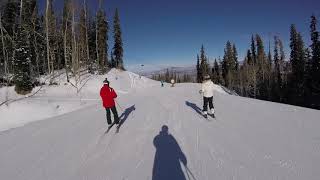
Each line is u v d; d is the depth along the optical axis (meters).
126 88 52.53
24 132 10.52
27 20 41.16
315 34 51.75
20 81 34.62
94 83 46.50
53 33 48.72
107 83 10.17
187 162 6.00
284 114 11.00
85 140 8.56
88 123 11.76
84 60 54.91
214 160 6.02
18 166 6.46
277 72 72.25
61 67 58.75
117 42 72.69
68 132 9.96
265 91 66.38
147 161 6.25
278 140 7.20
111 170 5.85
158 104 18.20
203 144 7.30
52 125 11.78
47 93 36.50
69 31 48.84
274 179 4.86
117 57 73.25
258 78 73.19
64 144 8.21
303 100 50.62
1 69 41.50
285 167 5.35
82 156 6.94
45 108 24.44
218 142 7.41
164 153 6.74
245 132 8.34
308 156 5.88
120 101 22.77
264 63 79.69
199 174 5.31
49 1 38.22
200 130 9.02
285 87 59.97
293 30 61.47
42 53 50.88
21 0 36.09
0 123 21.36
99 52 63.97
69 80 45.44
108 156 6.82
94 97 35.38
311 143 6.75
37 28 49.69
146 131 9.36
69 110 24.91
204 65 97.94
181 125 10.07
